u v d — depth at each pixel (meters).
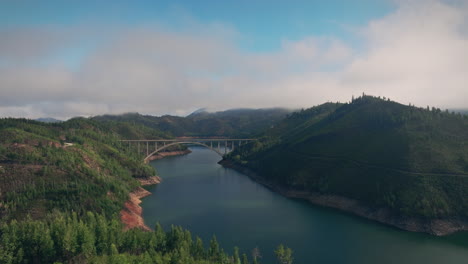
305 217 127.62
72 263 78.00
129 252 84.94
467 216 110.25
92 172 145.75
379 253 92.81
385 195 127.31
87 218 101.50
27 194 113.50
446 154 140.12
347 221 122.25
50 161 144.50
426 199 117.06
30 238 81.25
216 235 107.69
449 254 91.75
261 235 107.69
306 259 89.31
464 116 178.88
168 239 87.88
